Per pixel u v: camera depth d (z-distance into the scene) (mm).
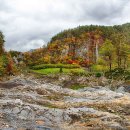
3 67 98250
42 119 36000
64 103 47781
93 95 59688
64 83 86812
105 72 101250
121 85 77312
